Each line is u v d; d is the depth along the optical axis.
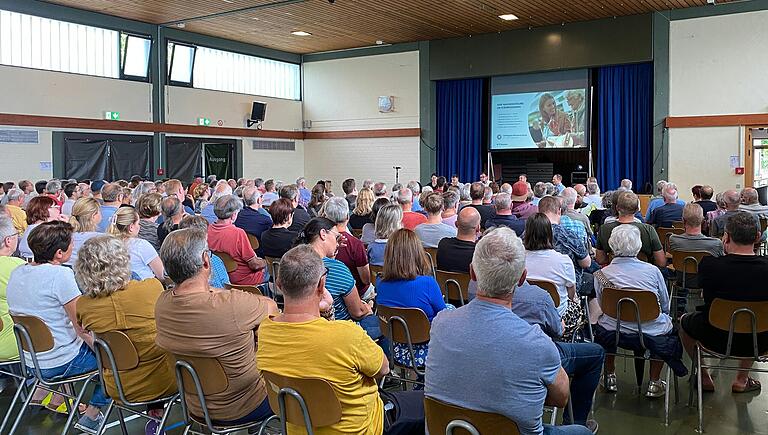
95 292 2.59
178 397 2.77
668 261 5.34
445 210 5.54
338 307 3.35
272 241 4.88
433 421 2.00
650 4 10.43
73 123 10.56
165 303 2.38
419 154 13.51
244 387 2.40
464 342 1.91
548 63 11.96
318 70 14.67
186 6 10.38
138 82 11.55
